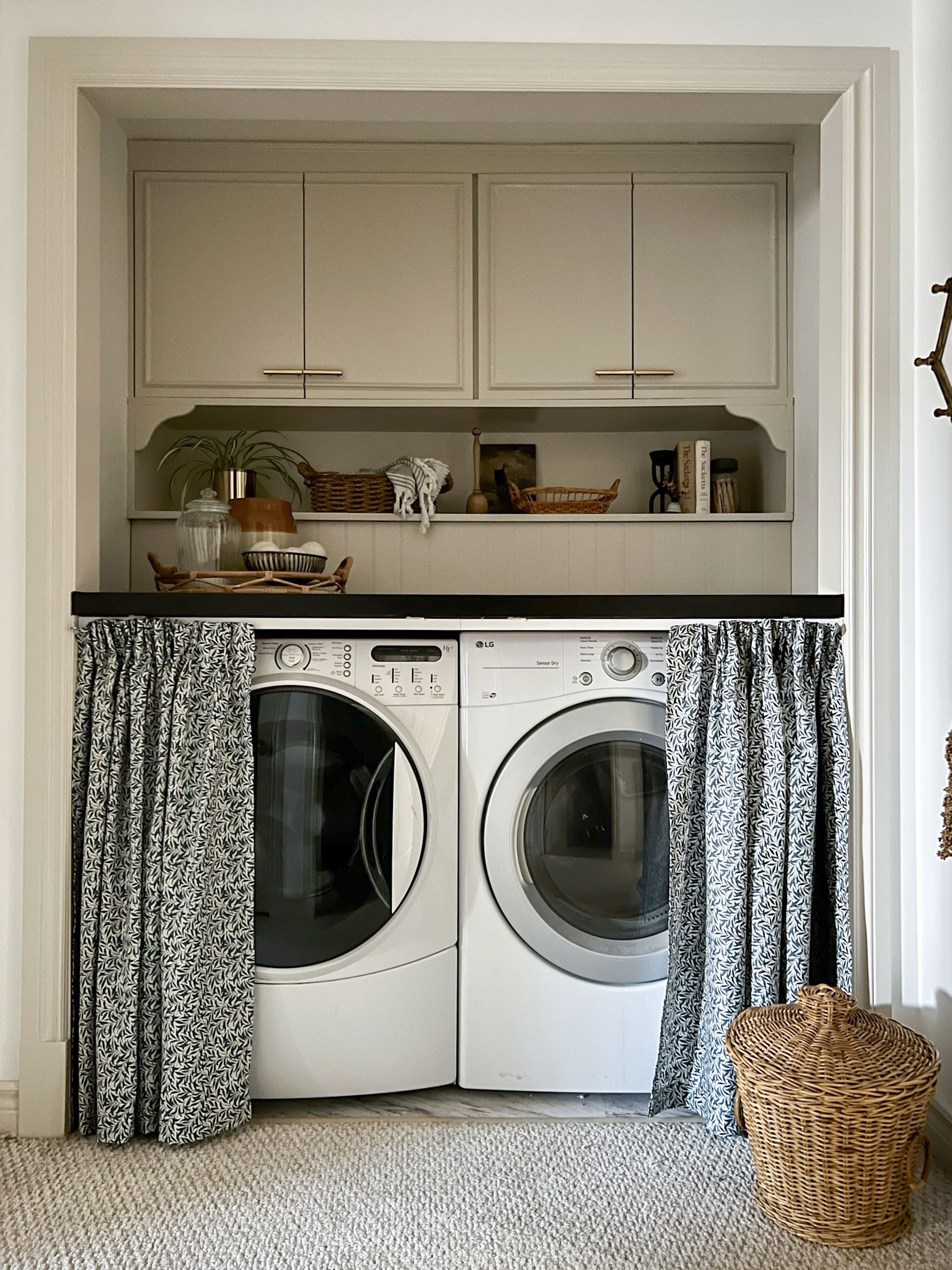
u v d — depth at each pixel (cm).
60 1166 180
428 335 258
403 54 196
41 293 194
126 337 253
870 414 197
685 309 260
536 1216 165
